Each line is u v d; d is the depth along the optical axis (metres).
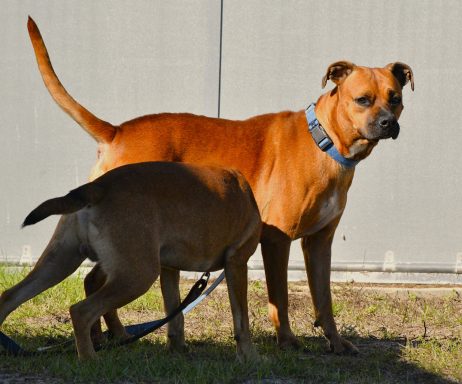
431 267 9.46
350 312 8.12
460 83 9.35
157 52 9.34
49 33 9.30
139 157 6.65
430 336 7.26
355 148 6.51
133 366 5.54
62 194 9.45
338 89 6.54
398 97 6.54
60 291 8.17
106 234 5.33
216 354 6.20
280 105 9.38
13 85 9.34
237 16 9.33
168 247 5.59
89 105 9.37
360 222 9.45
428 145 9.40
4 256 9.42
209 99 9.38
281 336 6.65
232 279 5.90
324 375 5.69
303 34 9.34
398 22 9.31
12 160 9.40
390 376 5.89
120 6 9.30
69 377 5.28
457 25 9.32
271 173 6.62
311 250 6.83
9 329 6.83
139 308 8.02
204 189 5.71
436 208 9.45
